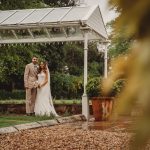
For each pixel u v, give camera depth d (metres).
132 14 0.65
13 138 9.02
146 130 0.61
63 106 19.14
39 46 31.16
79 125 12.95
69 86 36.16
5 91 36.19
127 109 0.63
